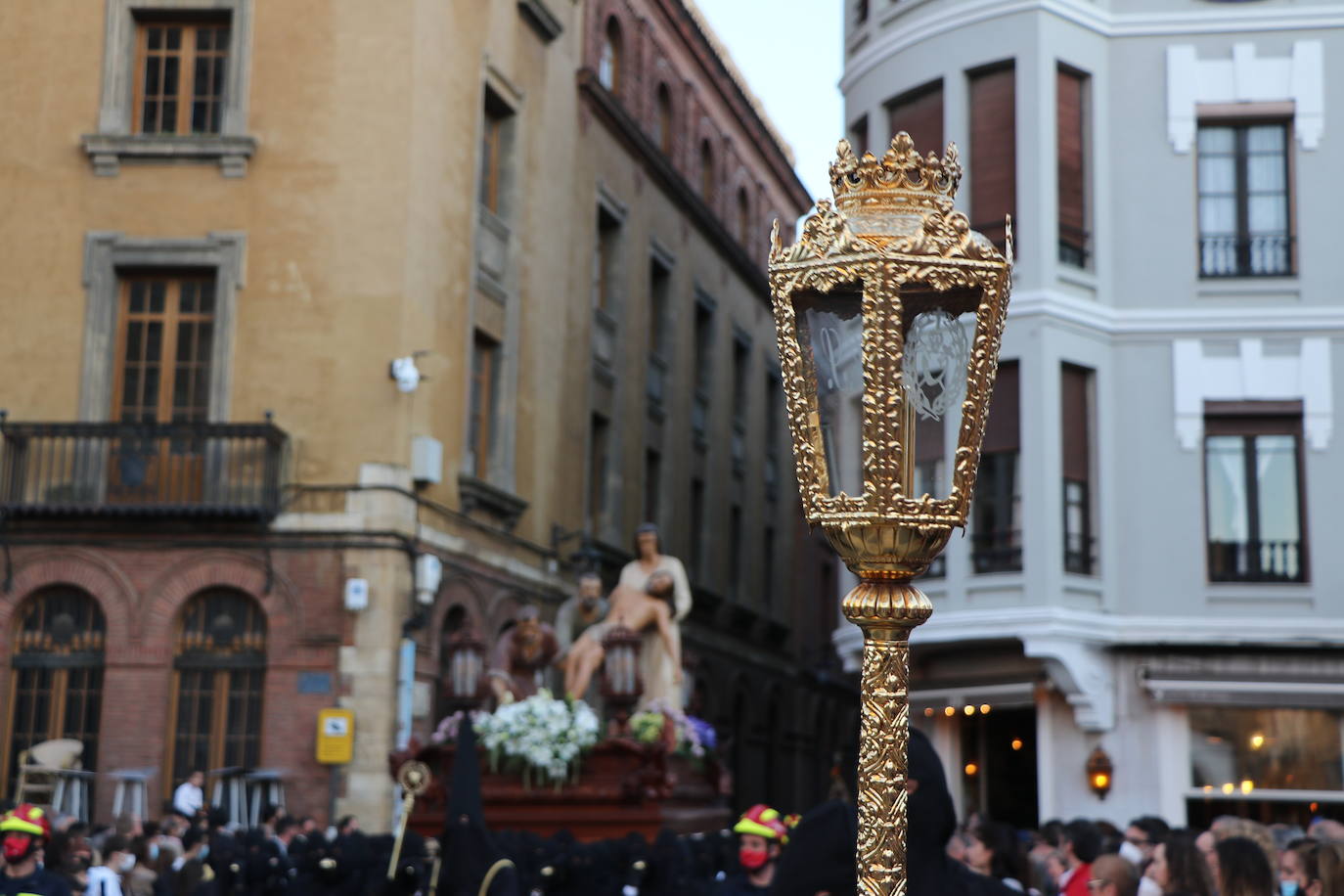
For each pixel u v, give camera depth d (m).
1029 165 21.28
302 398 22.83
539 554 28.09
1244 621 20.70
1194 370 21.31
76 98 23.52
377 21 23.52
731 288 41.09
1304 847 7.59
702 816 14.88
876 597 3.70
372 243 23.06
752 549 41.97
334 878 12.22
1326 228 21.30
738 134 42.94
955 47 22.17
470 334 25.12
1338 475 20.86
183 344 23.36
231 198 23.28
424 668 23.20
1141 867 9.95
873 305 3.64
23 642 22.59
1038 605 20.48
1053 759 21.03
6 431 22.50
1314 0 21.58
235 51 23.55
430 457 23.14
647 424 34.53
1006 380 21.27
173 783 22.23
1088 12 21.83
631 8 34.28
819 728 47.78
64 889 9.33
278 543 22.50
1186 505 21.11
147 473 22.44
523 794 13.85
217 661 22.50
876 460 3.64
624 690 14.55
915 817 5.93
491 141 27.20
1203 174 21.78
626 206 33.38
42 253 23.25
